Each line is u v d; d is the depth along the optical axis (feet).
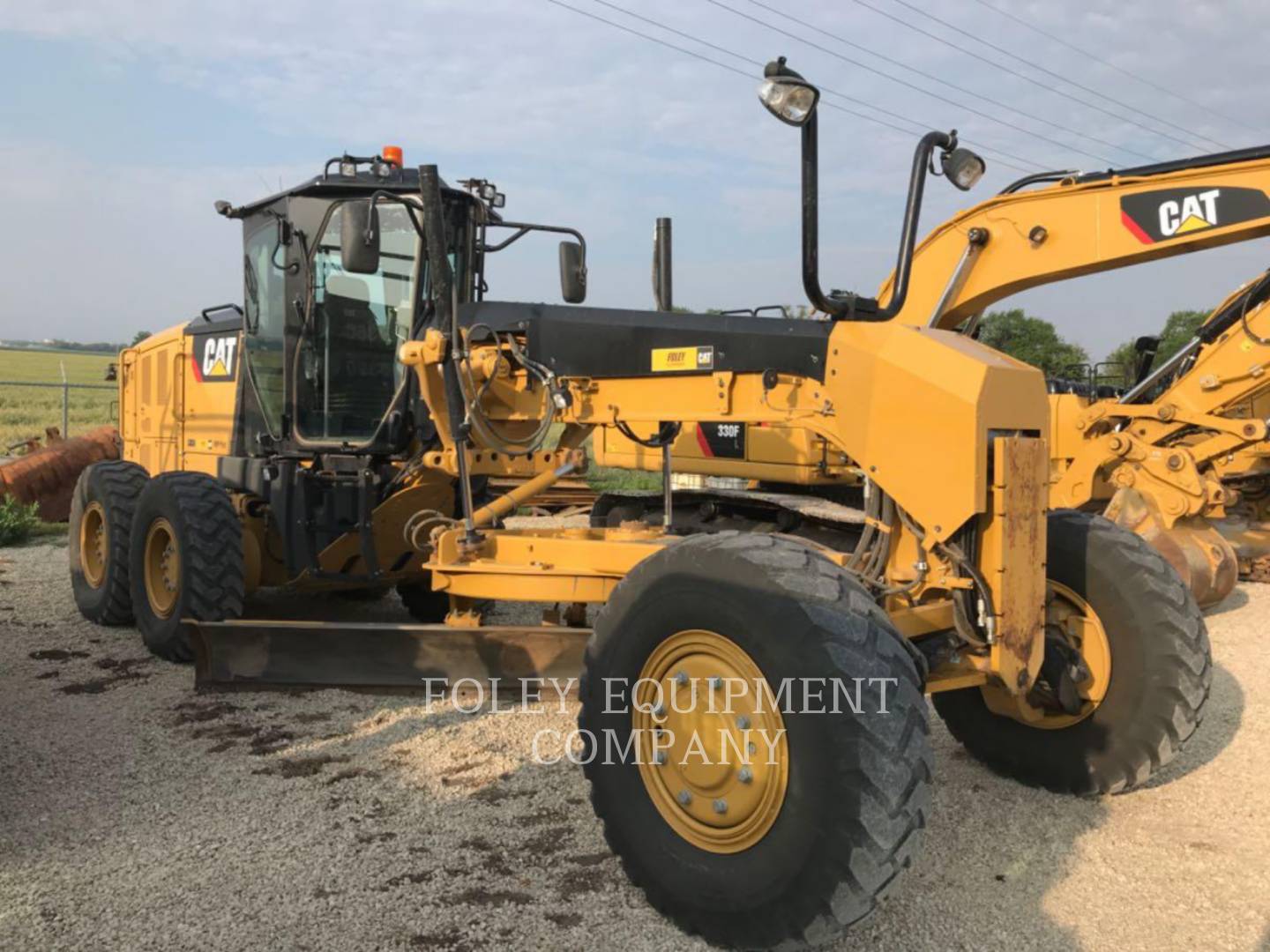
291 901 10.18
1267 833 12.17
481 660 15.96
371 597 24.50
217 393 23.03
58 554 31.07
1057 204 16.10
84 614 22.30
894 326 11.25
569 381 14.64
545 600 15.25
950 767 14.19
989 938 9.73
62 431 64.23
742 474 22.21
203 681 16.84
